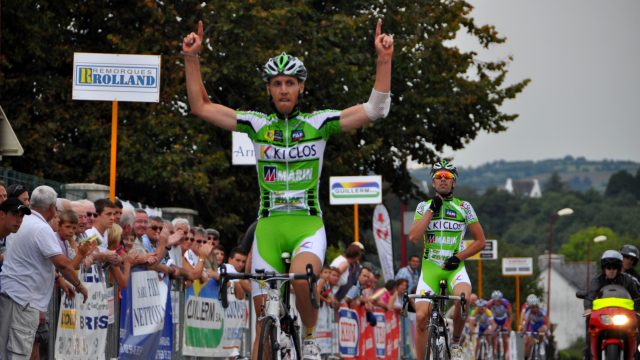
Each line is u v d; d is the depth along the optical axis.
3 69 24.56
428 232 11.73
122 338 11.48
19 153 12.82
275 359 7.41
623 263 14.23
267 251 7.73
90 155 24.12
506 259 43.81
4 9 23.09
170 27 25.97
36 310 9.05
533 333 27.45
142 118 24.61
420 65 31.42
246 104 27.42
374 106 7.70
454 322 11.48
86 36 26.61
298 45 26.83
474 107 33.31
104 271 10.87
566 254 155.38
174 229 12.77
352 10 31.69
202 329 13.84
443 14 32.62
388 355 20.39
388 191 35.81
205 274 13.81
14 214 8.45
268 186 7.83
